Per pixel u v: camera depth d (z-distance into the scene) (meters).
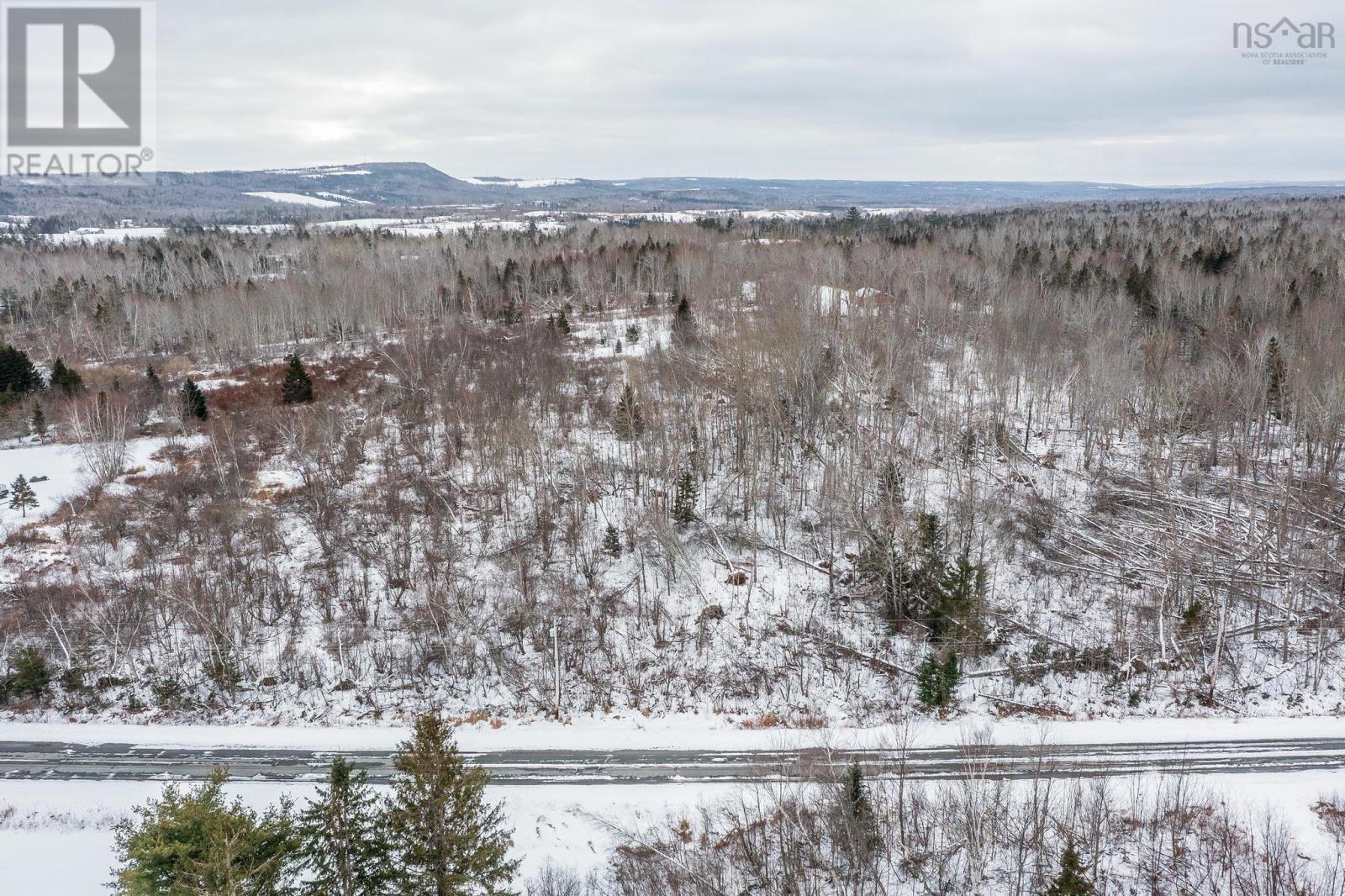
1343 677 43.78
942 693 42.22
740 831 33.56
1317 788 35.41
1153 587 51.19
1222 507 58.50
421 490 63.12
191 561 53.81
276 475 65.31
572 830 34.41
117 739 41.34
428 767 25.20
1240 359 70.25
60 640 46.00
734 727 42.16
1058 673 45.22
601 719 43.06
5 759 39.62
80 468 63.59
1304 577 49.84
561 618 50.72
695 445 62.69
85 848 33.62
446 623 50.03
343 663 47.28
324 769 38.75
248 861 22.64
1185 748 38.62
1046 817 32.53
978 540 54.69
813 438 64.06
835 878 31.31
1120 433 68.31
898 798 35.19
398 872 25.59
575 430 70.94
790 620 50.19
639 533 57.72
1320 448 62.28
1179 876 31.03
